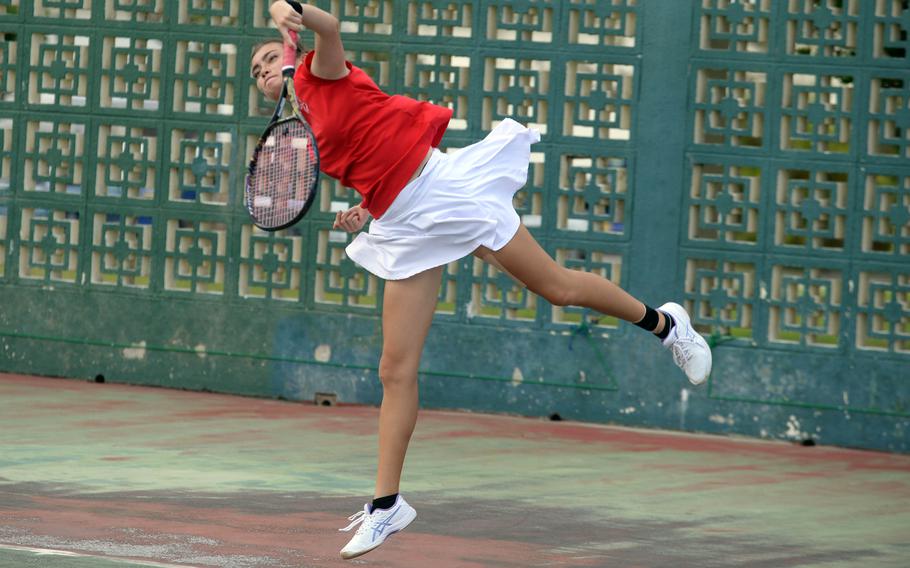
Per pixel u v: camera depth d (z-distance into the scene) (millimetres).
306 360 26406
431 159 14562
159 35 27078
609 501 18578
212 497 17969
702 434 24375
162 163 27172
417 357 14500
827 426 23734
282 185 14297
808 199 23844
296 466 20406
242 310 26812
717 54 24094
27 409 24469
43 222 27891
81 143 27859
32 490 17969
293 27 13797
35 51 27891
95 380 27688
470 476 20062
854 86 23531
